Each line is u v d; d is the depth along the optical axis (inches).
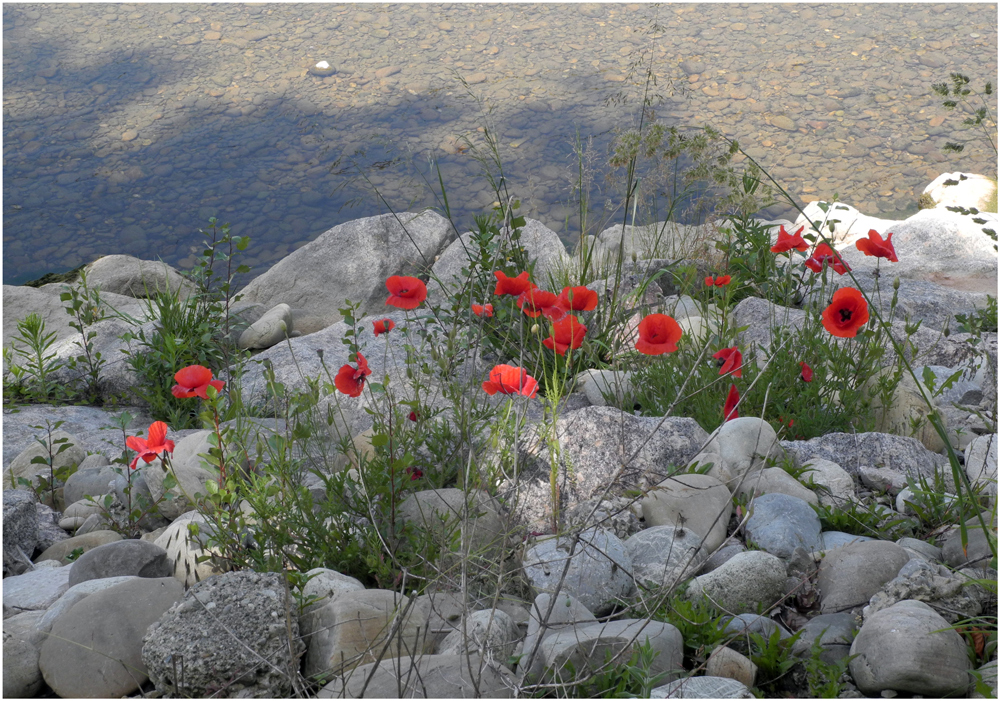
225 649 73.2
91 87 366.3
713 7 447.5
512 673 73.7
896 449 118.5
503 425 107.4
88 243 252.8
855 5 441.7
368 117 324.2
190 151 307.3
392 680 69.7
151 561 95.4
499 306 150.3
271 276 228.1
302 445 107.0
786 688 74.1
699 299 177.8
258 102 345.1
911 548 92.8
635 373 140.0
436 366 127.7
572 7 454.9
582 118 309.7
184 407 165.2
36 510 114.1
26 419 159.0
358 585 88.0
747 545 97.3
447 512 95.7
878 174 270.7
